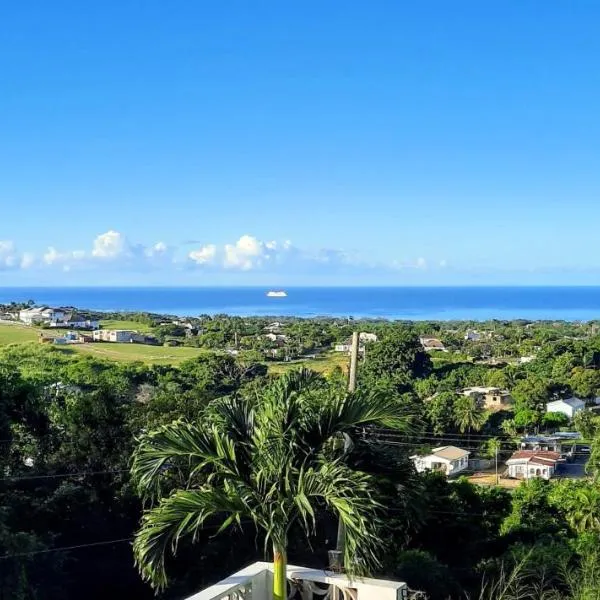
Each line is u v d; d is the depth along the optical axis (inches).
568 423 2346.2
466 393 2492.6
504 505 845.8
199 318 6151.6
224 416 243.3
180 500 220.2
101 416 528.1
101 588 493.4
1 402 546.6
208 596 235.5
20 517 482.6
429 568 467.8
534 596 306.8
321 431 234.1
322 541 412.8
